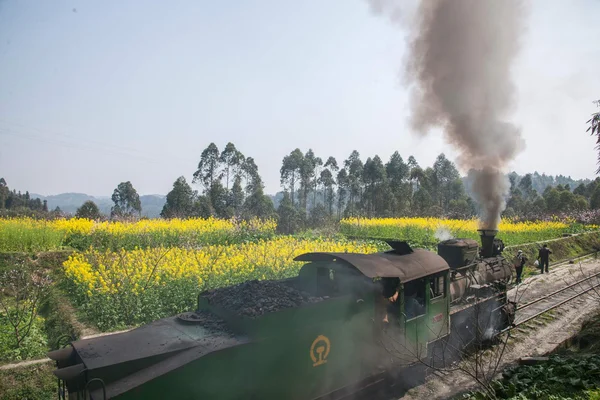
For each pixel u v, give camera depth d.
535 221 33.69
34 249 16.50
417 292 8.70
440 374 9.09
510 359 10.19
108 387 4.71
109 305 10.88
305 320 6.39
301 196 70.88
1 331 9.83
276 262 14.80
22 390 7.50
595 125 9.63
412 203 52.75
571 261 24.66
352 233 32.38
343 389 7.15
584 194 66.38
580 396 6.52
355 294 7.29
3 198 56.94
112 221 23.03
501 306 11.38
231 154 50.03
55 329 10.58
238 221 24.36
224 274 13.28
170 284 12.22
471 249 11.07
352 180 62.59
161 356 5.17
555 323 12.92
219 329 6.09
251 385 5.64
